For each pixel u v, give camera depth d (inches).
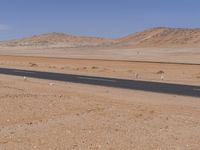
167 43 7800.2
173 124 510.6
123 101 732.7
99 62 2684.5
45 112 579.5
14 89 845.8
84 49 6628.9
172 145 402.3
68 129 470.0
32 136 434.0
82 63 2628.0
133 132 459.2
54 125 492.7
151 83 1177.4
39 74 1544.0
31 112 577.0
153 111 610.5
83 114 569.0
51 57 3668.8
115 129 472.4
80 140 417.4
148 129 476.7
